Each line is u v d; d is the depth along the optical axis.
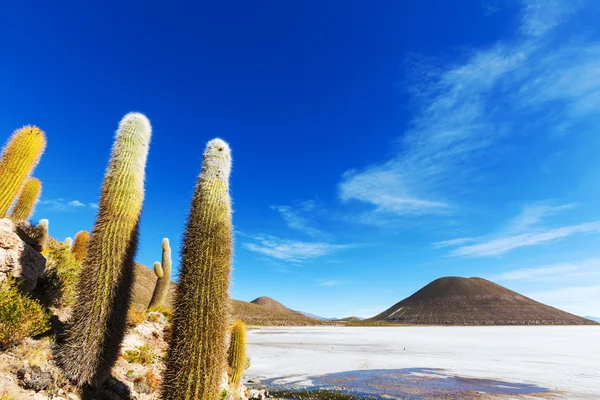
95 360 4.49
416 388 13.38
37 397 3.94
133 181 4.98
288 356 22.75
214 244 3.96
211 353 3.67
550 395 11.95
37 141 5.63
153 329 8.05
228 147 4.64
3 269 4.96
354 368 18.17
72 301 6.69
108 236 4.70
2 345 4.35
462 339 38.88
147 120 5.50
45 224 7.10
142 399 5.34
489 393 12.39
